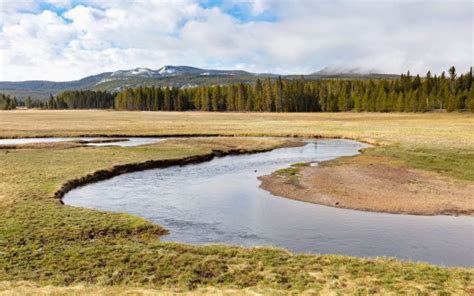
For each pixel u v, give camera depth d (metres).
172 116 131.00
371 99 152.00
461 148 48.97
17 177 32.69
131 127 84.38
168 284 14.59
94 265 16.08
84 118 117.56
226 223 23.56
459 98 133.50
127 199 29.02
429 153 46.47
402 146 53.09
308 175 37.28
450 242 20.27
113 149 52.66
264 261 16.50
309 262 16.45
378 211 25.86
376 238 20.95
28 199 25.62
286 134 73.81
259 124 94.50
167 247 18.17
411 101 141.88
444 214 25.03
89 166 38.88
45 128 80.25
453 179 33.72
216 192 31.50
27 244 18.19
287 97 164.12
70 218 22.02
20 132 71.94
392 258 17.16
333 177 36.06
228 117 124.81
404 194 29.58
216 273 15.47
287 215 25.19
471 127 78.81
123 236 20.33
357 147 59.03
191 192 31.42
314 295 13.23
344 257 17.00
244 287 14.32
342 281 14.59
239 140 65.75
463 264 17.50
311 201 28.48
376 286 14.05
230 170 41.59
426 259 18.11
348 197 29.19
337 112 156.88
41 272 15.43
